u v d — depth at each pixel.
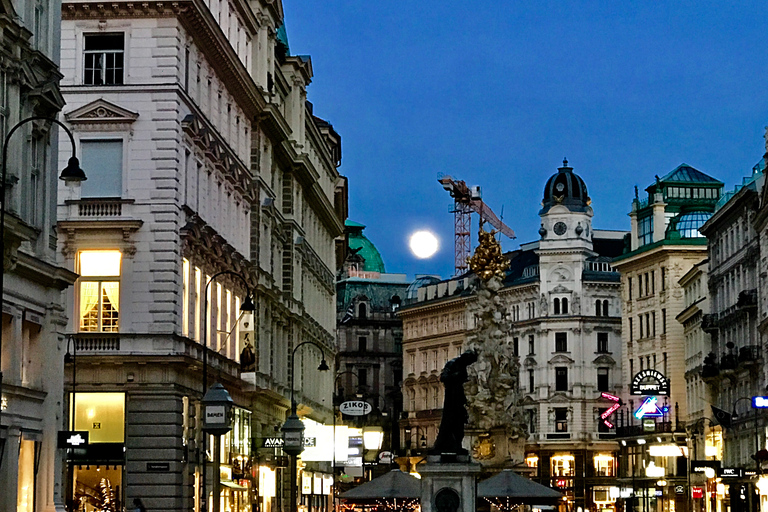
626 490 180.25
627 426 181.75
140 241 73.75
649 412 159.00
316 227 136.88
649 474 163.75
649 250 180.38
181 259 75.50
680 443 161.50
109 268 73.88
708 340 151.75
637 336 185.50
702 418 151.38
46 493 55.72
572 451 198.25
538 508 94.19
